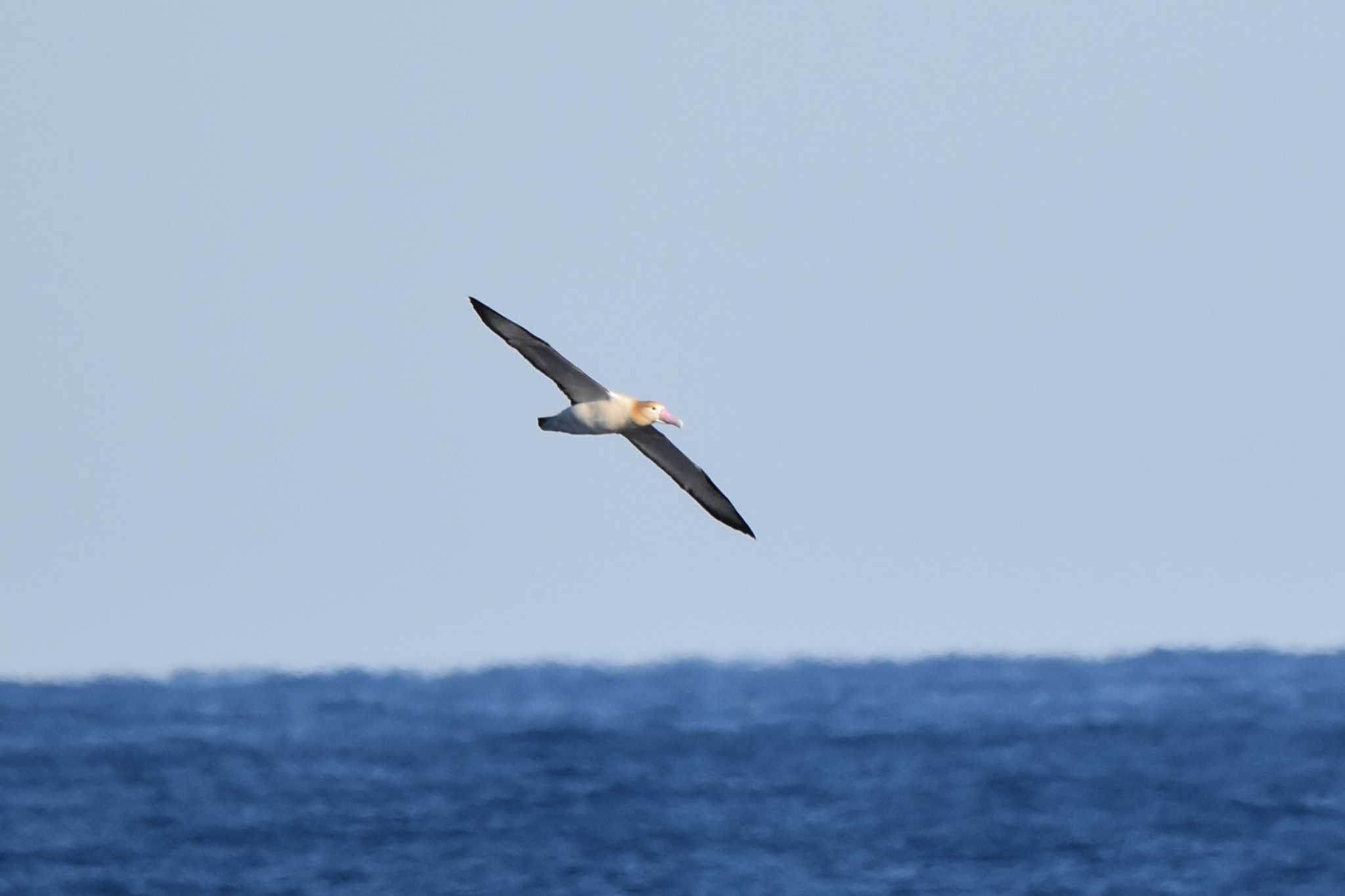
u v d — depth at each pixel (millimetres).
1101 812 54594
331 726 79688
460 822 55000
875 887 47500
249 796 60219
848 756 66312
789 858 50219
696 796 58281
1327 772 59375
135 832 54688
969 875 48344
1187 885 47125
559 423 30797
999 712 79812
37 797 60469
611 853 51000
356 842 52812
